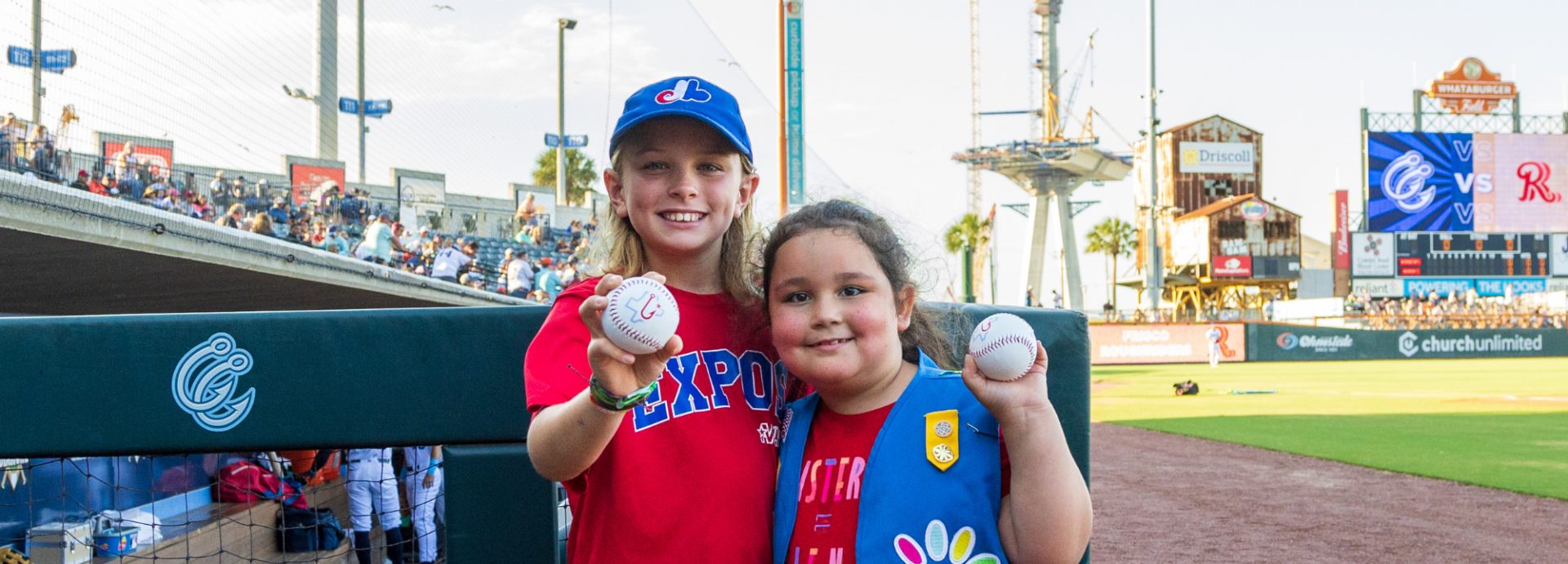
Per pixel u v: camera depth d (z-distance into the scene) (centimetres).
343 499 446
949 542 154
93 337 196
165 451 197
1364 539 573
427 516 290
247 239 600
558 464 150
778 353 170
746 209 193
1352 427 1166
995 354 149
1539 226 4975
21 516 333
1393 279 4950
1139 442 1052
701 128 173
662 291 139
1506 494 711
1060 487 149
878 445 161
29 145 523
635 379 140
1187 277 5309
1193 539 580
